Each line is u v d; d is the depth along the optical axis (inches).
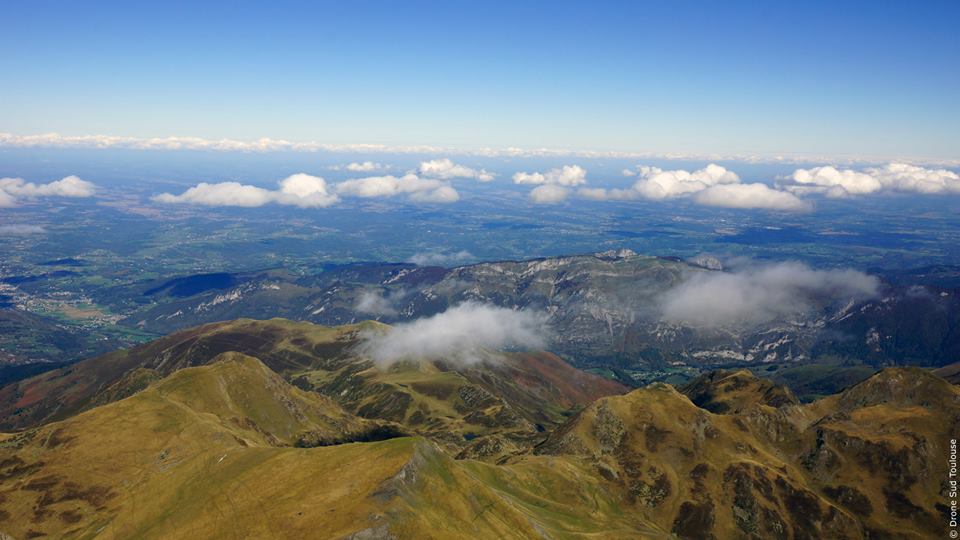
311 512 5403.5
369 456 6112.2
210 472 6815.9
